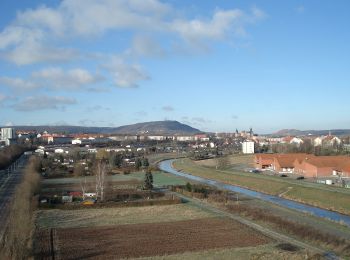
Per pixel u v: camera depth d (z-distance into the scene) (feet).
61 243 190.29
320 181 383.45
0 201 297.74
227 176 465.47
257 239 193.36
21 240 165.68
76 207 279.90
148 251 175.83
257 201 309.42
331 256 165.48
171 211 268.21
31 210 254.88
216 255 168.55
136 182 428.56
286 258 162.61
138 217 249.34
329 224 224.33
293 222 222.69
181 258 165.27
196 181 458.09
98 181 340.80
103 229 218.18
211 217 246.68
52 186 400.47
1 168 529.45
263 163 551.59
